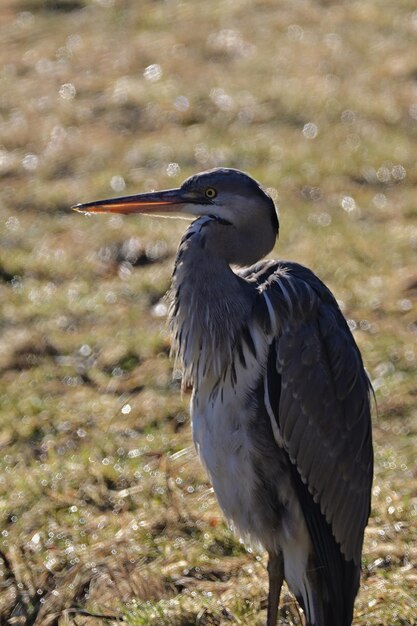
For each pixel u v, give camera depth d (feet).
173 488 32.68
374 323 43.09
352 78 68.33
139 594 28.19
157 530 30.89
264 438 25.08
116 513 32.01
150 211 26.78
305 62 70.74
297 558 25.58
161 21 77.77
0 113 64.08
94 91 66.69
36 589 28.78
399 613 26.40
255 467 25.21
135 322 43.01
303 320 24.93
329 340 25.11
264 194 26.53
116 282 46.06
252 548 28.09
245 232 26.27
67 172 56.95
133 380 39.24
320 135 61.05
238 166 57.47
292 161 57.67
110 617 27.12
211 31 75.87
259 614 26.78
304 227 50.65
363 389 25.64
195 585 28.35
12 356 40.75
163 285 45.42
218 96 65.51
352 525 25.71
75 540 30.63
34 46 73.97
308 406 24.86
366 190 55.11
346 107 64.39
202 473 33.50
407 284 45.68
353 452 25.43
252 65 70.38
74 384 39.29
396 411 37.35
